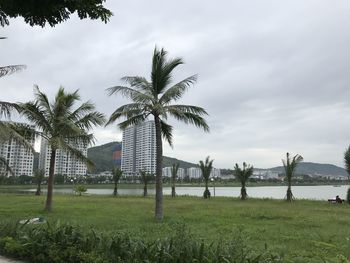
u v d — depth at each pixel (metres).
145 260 6.83
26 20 6.89
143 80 18.91
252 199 39.91
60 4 6.59
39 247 7.88
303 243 12.15
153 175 49.34
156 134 19.23
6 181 69.00
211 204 30.77
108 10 6.88
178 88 18.28
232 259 6.78
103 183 96.25
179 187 97.00
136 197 43.91
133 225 15.90
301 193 65.75
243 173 40.03
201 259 6.79
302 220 18.95
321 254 10.12
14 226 9.90
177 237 7.71
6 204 28.80
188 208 26.11
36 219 15.47
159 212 18.58
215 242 10.20
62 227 8.89
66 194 51.97
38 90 22.06
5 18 7.01
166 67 18.83
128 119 19.45
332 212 23.73
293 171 37.12
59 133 22.06
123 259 7.06
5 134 14.95
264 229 15.27
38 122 21.66
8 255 8.43
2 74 13.85
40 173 49.59
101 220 17.83
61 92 22.44
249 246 10.71
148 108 18.81
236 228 15.27
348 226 16.78
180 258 6.79
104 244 7.62
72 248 7.46
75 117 22.83
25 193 54.84
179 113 18.39
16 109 15.05
